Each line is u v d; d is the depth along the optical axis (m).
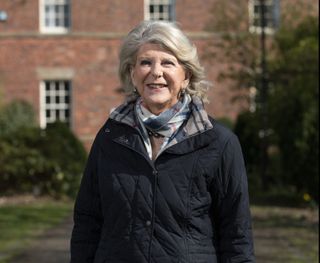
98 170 3.52
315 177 15.26
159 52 3.51
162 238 3.34
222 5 21.22
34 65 27.05
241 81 19.80
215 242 3.50
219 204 3.49
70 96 27.23
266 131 17.78
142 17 27.36
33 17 27.11
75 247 3.63
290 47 18.56
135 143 3.45
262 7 18.56
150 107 3.55
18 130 18.77
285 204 16.27
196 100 3.55
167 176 3.39
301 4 20.34
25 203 16.84
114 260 3.39
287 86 16.75
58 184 18.02
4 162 17.75
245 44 19.80
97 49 27.23
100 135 3.59
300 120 15.38
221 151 3.44
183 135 3.42
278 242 10.59
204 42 26.72
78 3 27.22
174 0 27.12
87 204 3.63
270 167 18.89
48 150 18.50
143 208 3.37
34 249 9.99
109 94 27.23
